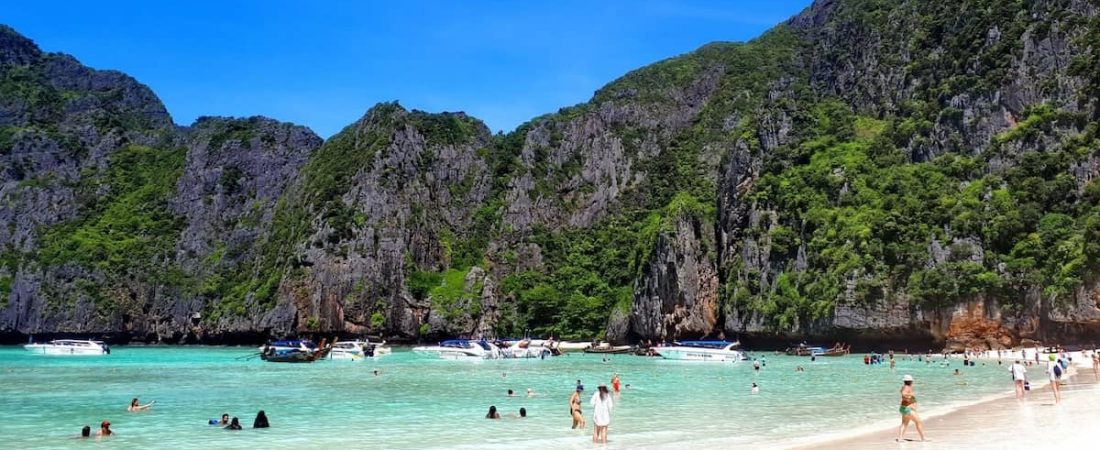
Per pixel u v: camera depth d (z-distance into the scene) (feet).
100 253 554.87
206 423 129.80
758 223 398.21
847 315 331.98
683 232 419.95
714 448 95.55
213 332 513.86
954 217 327.88
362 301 476.13
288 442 108.17
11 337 531.09
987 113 366.02
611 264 510.17
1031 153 330.54
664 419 128.47
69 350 394.93
